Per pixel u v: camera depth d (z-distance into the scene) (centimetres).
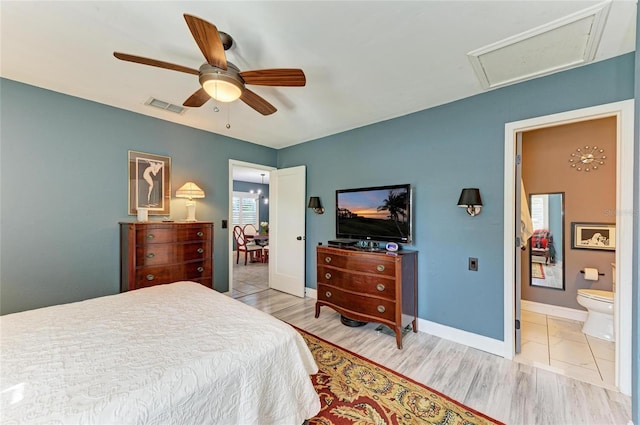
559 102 200
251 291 425
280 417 120
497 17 146
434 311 266
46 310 152
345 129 345
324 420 152
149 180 304
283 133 365
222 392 102
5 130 223
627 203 174
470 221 243
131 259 247
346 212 322
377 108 274
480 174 238
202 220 353
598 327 257
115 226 279
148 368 98
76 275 257
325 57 186
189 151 339
